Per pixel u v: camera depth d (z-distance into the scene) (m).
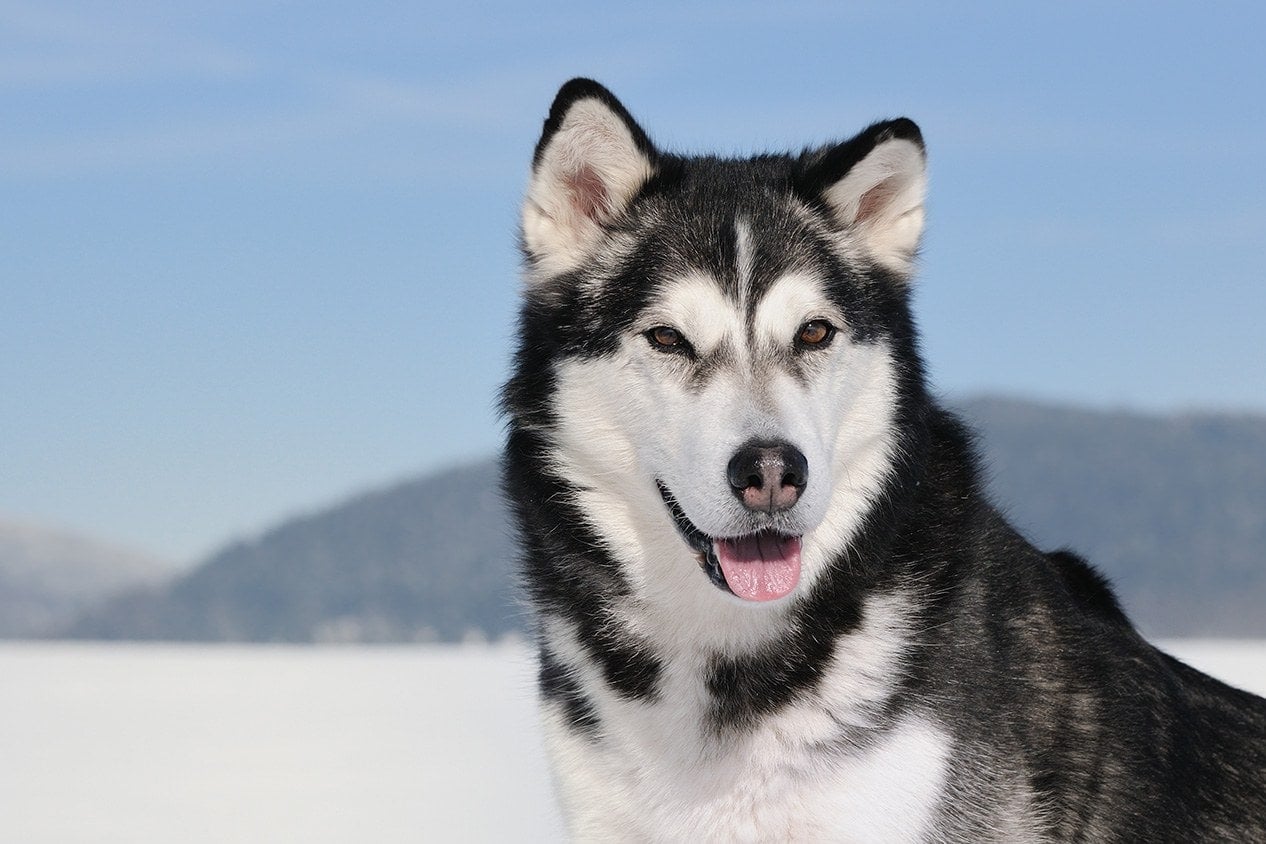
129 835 7.92
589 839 4.44
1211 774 4.76
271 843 7.74
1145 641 5.11
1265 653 17.72
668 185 4.73
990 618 4.49
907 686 4.25
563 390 4.56
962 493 4.64
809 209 4.67
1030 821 4.46
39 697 14.58
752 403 4.17
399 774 9.80
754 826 4.27
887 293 4.68
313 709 13.39
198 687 15.58
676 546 4.36
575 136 4.68
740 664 4.31
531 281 4.77
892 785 4.18
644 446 4.37
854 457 4.43
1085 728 4.58
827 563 4.37
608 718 4.38
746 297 4.39
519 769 10.02
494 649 27.88
